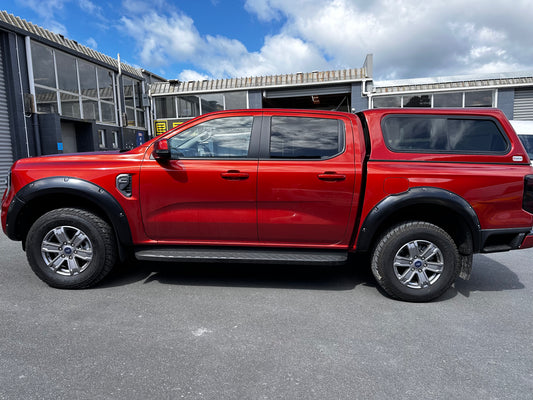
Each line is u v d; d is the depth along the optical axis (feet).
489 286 12.41
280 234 11.26
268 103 56.80
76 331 8.68
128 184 11.09
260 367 7.30
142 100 56.34
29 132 36.24
